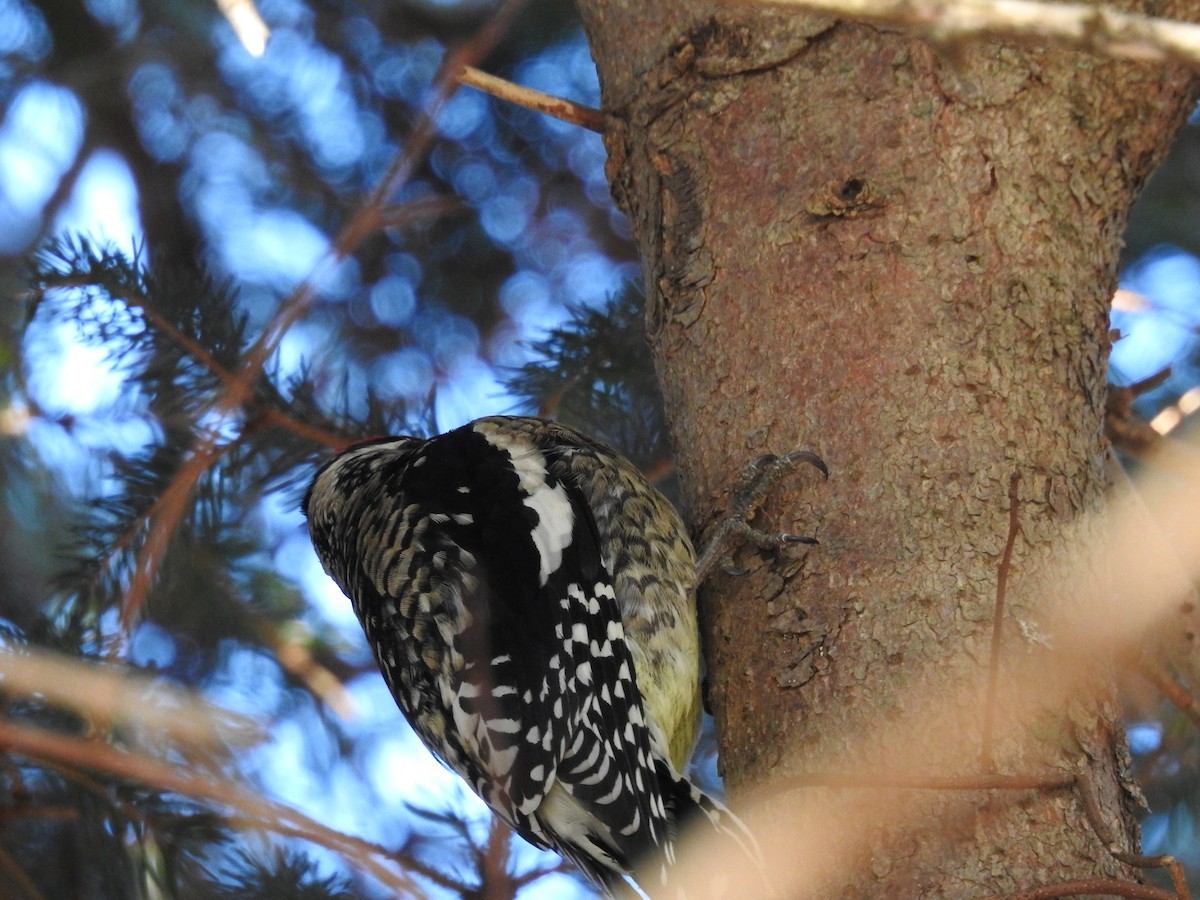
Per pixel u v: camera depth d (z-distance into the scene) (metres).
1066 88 5.98
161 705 3.60
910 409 5.57
